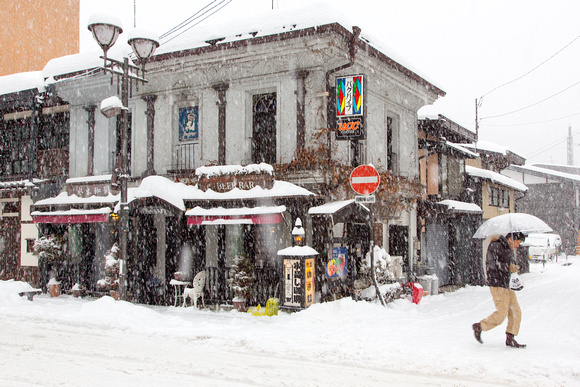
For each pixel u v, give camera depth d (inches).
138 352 279.9
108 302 417.7
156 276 569.9
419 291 541.0
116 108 439.5
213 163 532.4
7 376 224.1
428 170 725.3
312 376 232.4
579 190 1667.1
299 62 493.7
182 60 529.0
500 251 300.5
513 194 1042.7
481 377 233.1
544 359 261.1
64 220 544.7
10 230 677.9
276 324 382.0
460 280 773.3
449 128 760.3
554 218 1624.0
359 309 419.8
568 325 389.1
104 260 595.5
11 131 695.1
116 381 218.4
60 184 623.2
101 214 522.0
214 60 516.4
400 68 574.2
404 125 667.4
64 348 289.1
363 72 543.8
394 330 358.3
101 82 583.8
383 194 562.6
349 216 481.7
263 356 273.3
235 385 215.8
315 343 304.3
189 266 552.1
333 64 498.3
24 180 652.1
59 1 1034.7
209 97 545.6
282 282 434.0
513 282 304.2
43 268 618.2
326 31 450.6
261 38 476.4
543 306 506.3
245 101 525.7
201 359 263.9
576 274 951.6
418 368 248.2
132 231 560.7
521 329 370.9
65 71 600.7
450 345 302.4
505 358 266.4
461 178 779.4
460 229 780.6
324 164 469.7
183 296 507.8
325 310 413.7
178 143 567.8
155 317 399.2
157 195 487.5
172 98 567.2
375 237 578.6
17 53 940.6
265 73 513.0
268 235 507.5
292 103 499.5
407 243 660.7
